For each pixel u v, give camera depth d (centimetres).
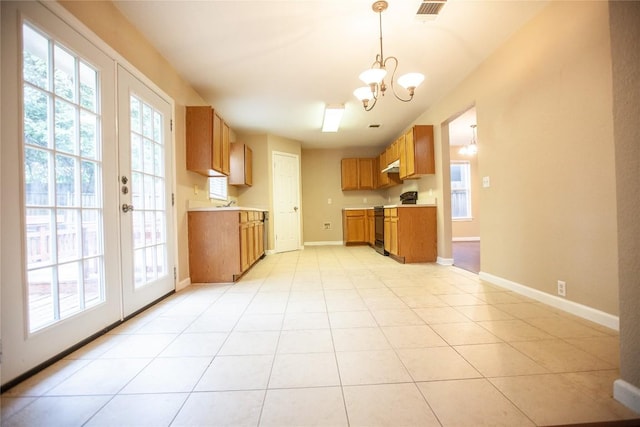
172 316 228
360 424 108
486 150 311
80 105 180
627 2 111
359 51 289
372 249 629
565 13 214
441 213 430
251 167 565
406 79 251
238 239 339
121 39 223
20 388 133
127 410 118
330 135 604
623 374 117
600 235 194
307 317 221
